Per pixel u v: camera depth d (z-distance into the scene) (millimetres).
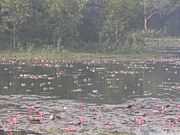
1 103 34688
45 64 70875
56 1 96312
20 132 24891
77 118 29281
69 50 96062
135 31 113000
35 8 98125
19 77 51844
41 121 28109
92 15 105625
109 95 39969
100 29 105000
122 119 29219
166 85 47812
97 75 55625
